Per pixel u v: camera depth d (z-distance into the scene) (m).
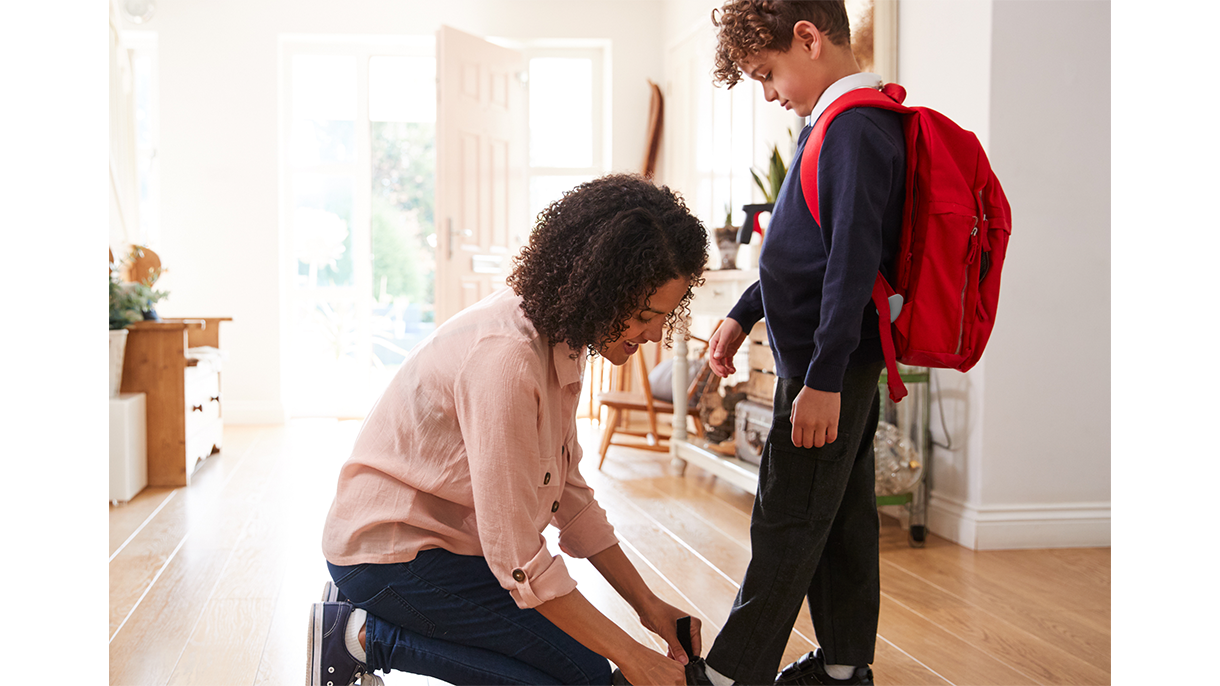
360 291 6.07
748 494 3.61
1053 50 2.71
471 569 1.25
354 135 6.02
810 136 1.43
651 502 3.44
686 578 2.44
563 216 1.13
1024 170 2.72
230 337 5.66
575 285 1.08
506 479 1.10
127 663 1.80
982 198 1.43
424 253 6.21
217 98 5.65
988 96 2.69
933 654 1.89
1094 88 2.74
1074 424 2.79
